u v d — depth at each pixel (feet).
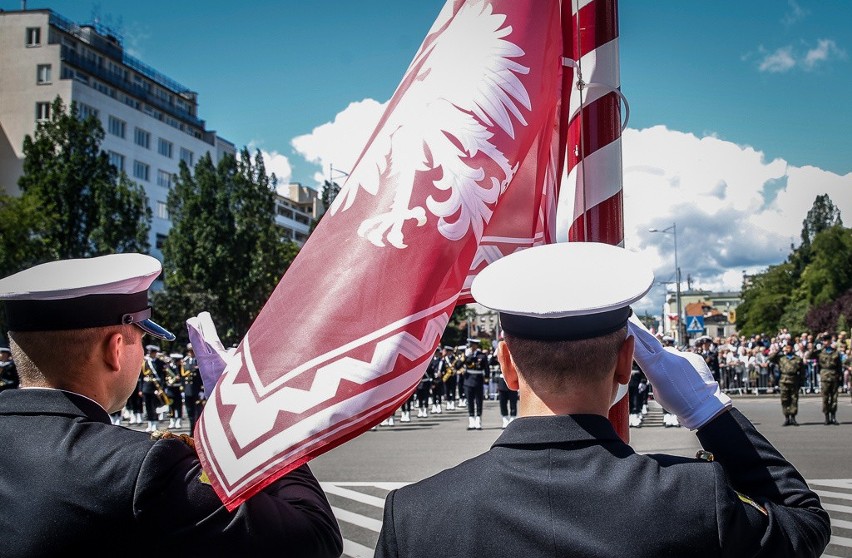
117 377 6.40
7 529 5.58
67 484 5.57
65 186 125.70
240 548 5.49
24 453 5.81
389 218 6.20
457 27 7.00
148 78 233.35
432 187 6.32
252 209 149.79
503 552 4.57
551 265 5.13
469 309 186.91
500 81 6.88
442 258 6.16
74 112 130.41
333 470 34.83
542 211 7.70
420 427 60.59
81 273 6.35
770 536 4.66
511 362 5.27
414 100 6.72
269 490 6.23
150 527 5.50
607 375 4.97
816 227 325.42
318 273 6.08
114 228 126.62
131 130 208.54
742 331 324.19
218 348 7.12
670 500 4.56
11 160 193.36
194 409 65.05
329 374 5.68
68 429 5.91
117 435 5.90
